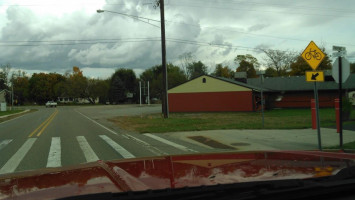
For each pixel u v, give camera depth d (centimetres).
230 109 3912
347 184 183
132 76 11469
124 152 1023
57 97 12900
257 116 2881
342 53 966
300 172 216
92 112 4578
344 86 4522
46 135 1555
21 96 12131
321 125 1800
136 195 163
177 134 1548
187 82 4097
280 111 3762
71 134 1591
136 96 11288
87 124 2278
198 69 9912
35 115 3966
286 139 1302
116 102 11025
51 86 12469
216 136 1444
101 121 2588
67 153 1007
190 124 2062
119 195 163
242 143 1230
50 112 4900
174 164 263
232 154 319
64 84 11838
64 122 2519
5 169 782
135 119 2702
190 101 4084
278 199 173
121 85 10981
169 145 1192
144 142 1277
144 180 203
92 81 11425
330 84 4622
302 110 3894
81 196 163
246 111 3834
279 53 7612
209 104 4006
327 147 1051
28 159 912
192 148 1117
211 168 239
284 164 250
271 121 2231
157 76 11394
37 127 2064
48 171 269
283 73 7556
